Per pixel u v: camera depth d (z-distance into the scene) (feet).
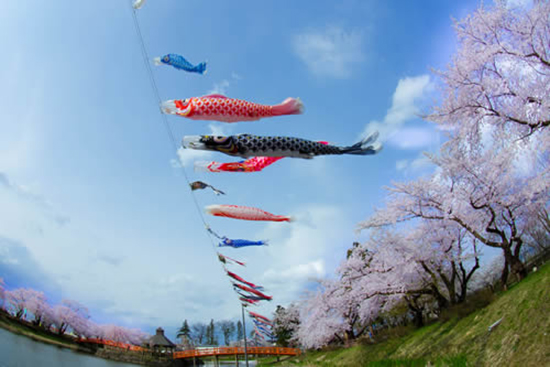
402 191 56.95
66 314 149.89
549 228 58.49
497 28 41.63
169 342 178.91
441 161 52.60
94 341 151.74
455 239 59.67
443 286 81.97
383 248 65.00
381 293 69.36
